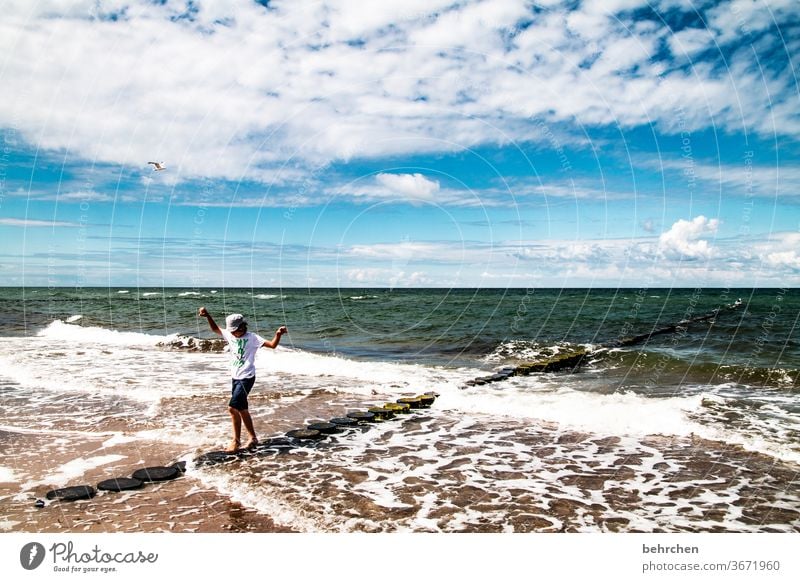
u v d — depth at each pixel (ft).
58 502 16.53
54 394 32.27
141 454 21.12
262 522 15.40
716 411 28.43
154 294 203.92
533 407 29.37
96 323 84.69
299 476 18.94
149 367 43.04
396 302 137.39
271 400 31.45
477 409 29.45
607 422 26.30
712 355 48.01
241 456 21.12
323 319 86.38
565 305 114.21
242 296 177.37
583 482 18.62
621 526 15.34
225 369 42.16
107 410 28.27
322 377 40.01
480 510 16.26
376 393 33.63
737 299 137.49
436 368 43.98
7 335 69.10
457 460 20.88
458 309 103.04
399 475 19.17
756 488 18.03
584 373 41.24
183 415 27.40
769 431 24.66
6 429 24.59
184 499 16.88
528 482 18.57
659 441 23.39
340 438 23.86
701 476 19.13
